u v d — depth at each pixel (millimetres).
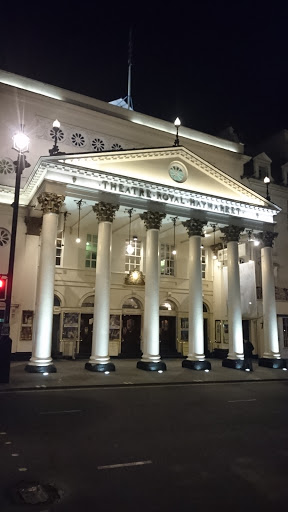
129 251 17453
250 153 30797
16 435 6633
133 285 21594
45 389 11289
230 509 4117
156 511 4035
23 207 18203
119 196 15945
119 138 21469
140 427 7371
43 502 4180
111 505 4148
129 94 24062
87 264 20812
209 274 24234
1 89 18547
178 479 4910
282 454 5988
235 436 6945
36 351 13961
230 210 18750
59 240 20188
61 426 7289
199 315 17250
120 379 13297
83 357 19562
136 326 21953
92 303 20719
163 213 16875
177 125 18531
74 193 15039
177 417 8305
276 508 4168
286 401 10695
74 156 15070
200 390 12172
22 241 18078
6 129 18516
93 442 6363
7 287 11797
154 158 17250
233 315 18266
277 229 25172
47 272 14203
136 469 5223
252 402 10391
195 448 6188
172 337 22984
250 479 4965
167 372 15594
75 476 4934
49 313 14094
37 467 5207
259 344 22641
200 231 17797
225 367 18094
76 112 20359
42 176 14961
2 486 4578
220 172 18750
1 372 11586
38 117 19375
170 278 22875
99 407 9102
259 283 22953
